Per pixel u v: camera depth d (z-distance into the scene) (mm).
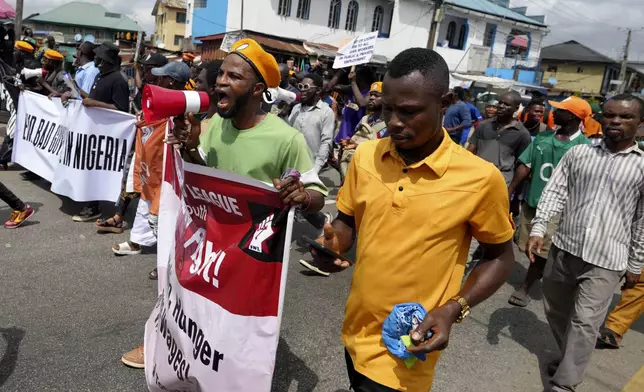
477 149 5277
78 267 4312
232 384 2000
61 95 5824
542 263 4465
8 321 3369
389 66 1603
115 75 5191
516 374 3432
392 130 1591
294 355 3326
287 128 2354
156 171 4203
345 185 1990
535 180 4535
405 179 1735
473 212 1695
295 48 23031
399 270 1735
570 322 3029
